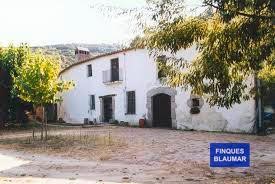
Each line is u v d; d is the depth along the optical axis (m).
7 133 24.69
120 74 28.28
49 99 18.59
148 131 22.47
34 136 20.34
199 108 23.22
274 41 6.53
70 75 34.97
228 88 7.42
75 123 32.94
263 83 8.93
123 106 28.17
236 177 9.46
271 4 5.46
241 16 6.40
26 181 9.42
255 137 18.67
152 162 12.10
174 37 6.79
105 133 21.31
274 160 11.88
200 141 17.05
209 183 8.80
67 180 9.50
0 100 27.64
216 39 6.58
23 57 27.67
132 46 7.52
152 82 25.83
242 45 6.46
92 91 31.59
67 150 15.36
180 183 8.92
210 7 6.65
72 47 85.25
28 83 17.95
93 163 12.24
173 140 17.53
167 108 25.41
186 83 7.42
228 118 21.98
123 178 9.62
